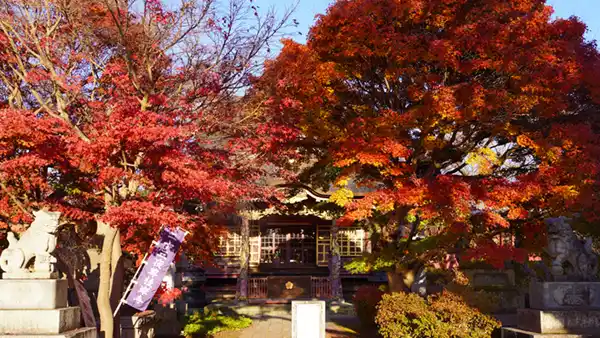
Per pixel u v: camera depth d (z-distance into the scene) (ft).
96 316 54.49
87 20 43.27
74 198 51.67
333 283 99.96
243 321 79.92
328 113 55.67
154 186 42.47
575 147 50.85
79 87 41.96
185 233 43.86
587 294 45.75
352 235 120.67
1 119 36.70
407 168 53.01
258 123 46.68
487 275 66.69
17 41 45.57
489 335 50.19
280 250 126.00
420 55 51.01
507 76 52.60
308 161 60.90
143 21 43.09
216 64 45.88
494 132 53.47
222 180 42.65
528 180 51.16
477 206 58.70
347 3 52.65
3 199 45.57
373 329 71.20
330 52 54.90
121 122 36.76
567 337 42.86
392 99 56.75
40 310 35.73
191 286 106.42
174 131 37.58
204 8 44.19
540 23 52.85
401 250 60.54
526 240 58.08
